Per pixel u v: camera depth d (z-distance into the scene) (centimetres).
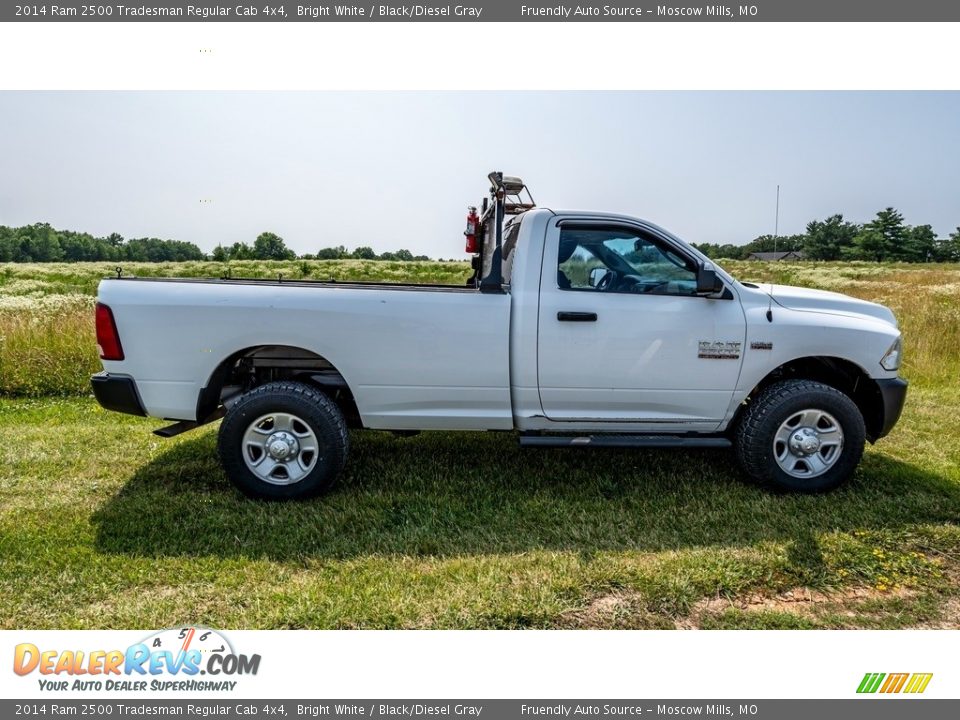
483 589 277
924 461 435
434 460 438
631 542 321
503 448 464
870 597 280
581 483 400
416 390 367
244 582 285
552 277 364
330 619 258
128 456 445
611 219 368
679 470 421
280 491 364
